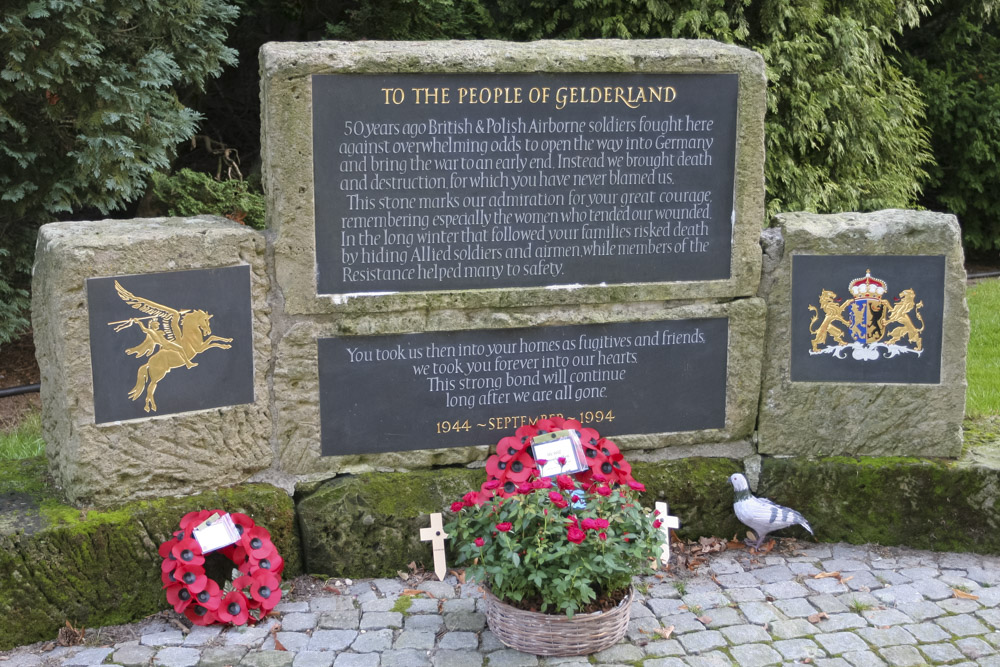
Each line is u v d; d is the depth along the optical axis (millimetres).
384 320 3934
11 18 5750
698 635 3533
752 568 4066
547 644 3373
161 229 3744
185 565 3588
